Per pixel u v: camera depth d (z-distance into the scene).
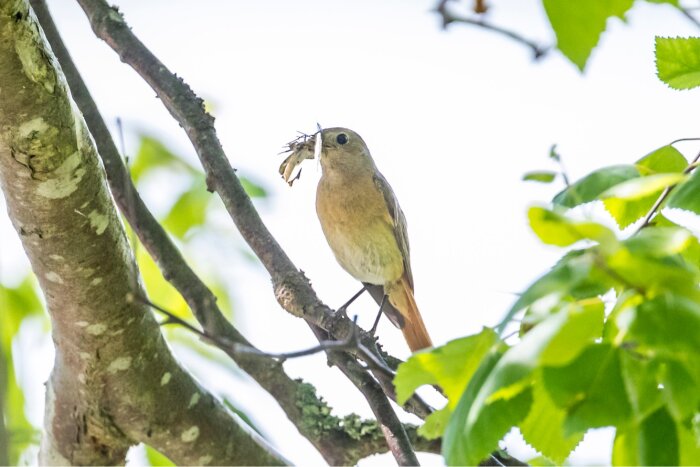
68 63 8.94
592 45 4.48
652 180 4.93
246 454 7.93
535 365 4.40
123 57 9.80
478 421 4.89
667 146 6.55
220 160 9.25
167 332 10.63
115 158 8.71
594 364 4.70
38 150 6.63
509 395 4.91
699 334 4.37
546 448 5.48
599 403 4.69
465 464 4.89
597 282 4.63
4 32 6.24
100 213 7.03
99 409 7.65
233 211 9.11
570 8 4.44
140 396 7.59
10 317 11.09
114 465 7.98
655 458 4.97
